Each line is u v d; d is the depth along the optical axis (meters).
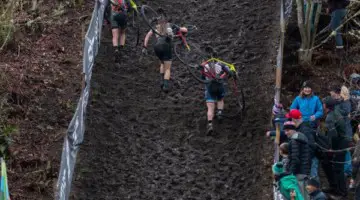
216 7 44.75
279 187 26.19
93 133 32.88
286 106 35.59
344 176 29.84
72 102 34.78
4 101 33.19
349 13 41.41
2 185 23.14
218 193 30.03
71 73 36.97
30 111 33.50
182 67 38.69
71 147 28.09
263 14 43.72
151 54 39.75
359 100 32.19
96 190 29.64
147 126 34.09
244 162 31.89
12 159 30.50
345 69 38.34
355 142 31.66
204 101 36.16
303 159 26.83
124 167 31.28
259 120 34.59
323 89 37.34
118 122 34.06
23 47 38.12
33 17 40.84
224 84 34.53
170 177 30.91
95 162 31.27
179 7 44.84
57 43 39.34
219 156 32.31
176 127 34.16
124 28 38.59
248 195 29.83
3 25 37.81
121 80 37.19
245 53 40.00
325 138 29.52
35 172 30.12
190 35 41.69
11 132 31.72
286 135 28.73
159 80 37.53
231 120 34.75
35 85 35.25
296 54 39.72
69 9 43.09
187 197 29.73
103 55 38.84
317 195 25.19
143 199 29.47
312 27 38.91
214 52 35.06
